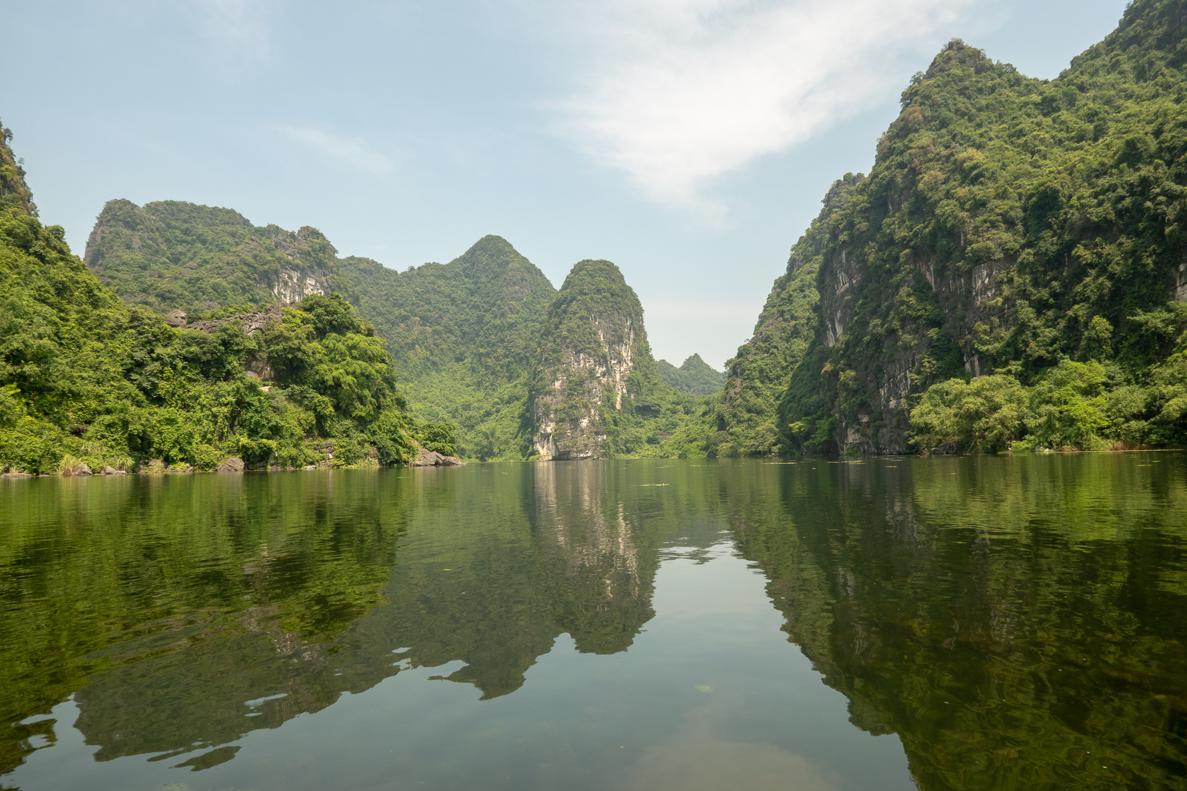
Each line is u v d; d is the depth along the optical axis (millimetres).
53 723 5555
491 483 43531
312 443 70438
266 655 7285
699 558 12945
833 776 4586
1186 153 60906
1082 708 5477
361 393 79812
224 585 10617
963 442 65750
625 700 6055
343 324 87062
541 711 5824
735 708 5836
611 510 22812
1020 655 6707
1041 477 28250
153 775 4676
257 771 4742
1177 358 52656
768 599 9500
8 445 43000
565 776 4652
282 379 72438
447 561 12828
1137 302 61125
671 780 4574
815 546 13672
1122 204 64688
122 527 17672
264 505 24125
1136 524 14562
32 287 55875
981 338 74500
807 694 6082
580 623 8570
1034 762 4664
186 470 55125
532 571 11859
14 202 75062
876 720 5480
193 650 7438
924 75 123562
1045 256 71875
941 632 7574
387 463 82500
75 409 49969
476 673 6781
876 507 20234
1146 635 7168
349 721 5621
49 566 12148
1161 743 4859
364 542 15312
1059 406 56094
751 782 4523
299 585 10680
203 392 59750
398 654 7363
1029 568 10562
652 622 8570
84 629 8219
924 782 4461
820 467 51844
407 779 4621
